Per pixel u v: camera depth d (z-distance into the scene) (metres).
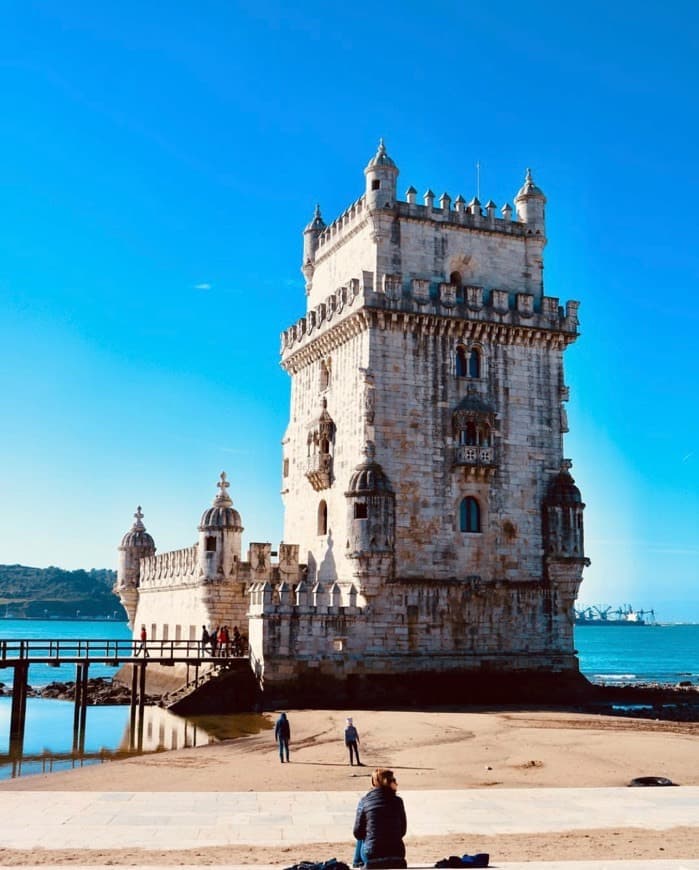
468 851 20.33
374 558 56.06
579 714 52.25
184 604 72.44
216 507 67.88
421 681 56.44
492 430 60.88
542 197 66.25
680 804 26.23
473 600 58.66
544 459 62.44
